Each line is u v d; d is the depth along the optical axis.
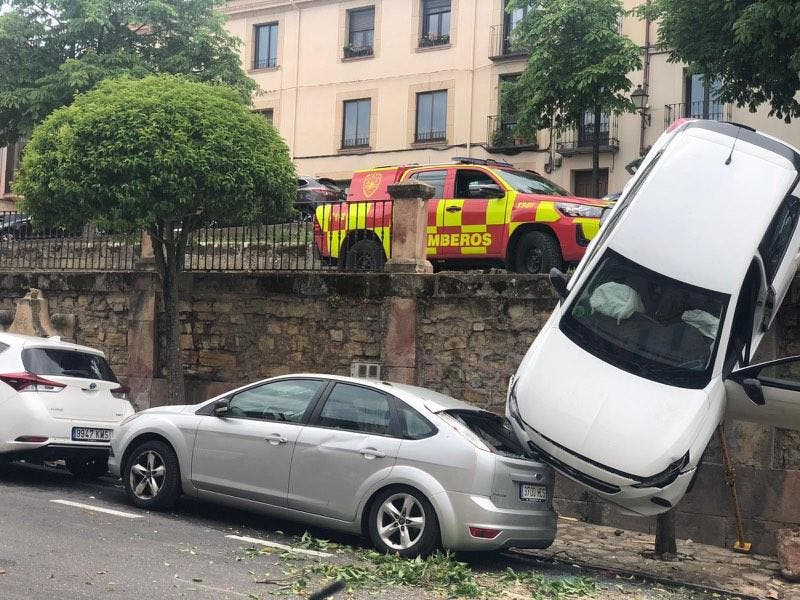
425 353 11.72
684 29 14.88
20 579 6.08
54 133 11.34
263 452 8.35
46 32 23.89
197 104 11.24
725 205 8.30
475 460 7.53
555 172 29.48
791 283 9.73
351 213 13.12
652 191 8.53
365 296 12.17
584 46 23.27
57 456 9.99
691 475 7.81
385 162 32.34
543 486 8.02
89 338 14.44
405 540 7.64
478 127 30.86
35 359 10.12
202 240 13.94
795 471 9.59
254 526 8.75
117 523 8.22
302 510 8.13
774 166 8.44
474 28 31.09
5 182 37.47
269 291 12.94
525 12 26.27
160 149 10.79
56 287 14.70
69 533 7.61
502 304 11.28
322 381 8.51
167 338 12.79
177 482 8.88
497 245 12.88
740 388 8.17
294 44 34.16
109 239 14.68
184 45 25.20
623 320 8.32
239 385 13.12
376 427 8.02
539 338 8.85
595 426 7.89
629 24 28.22
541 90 23.72
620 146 28.36
